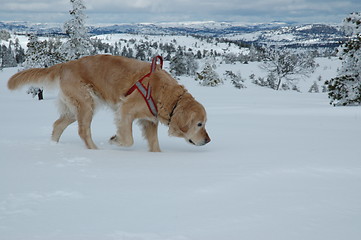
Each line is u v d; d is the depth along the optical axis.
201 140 5.23
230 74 60.75
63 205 2.45
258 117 14.55
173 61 72.44
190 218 2.21
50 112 20.70
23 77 6.01
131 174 3.41
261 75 80.44
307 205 2.48
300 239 1.90
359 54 24.09
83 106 5.75
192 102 5.25
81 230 2.00
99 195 2.69
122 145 5.53
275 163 3.96
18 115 17.89
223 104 26.84
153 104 5.34
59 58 37.97
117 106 5.64
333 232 2.00
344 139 6.36
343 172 3.49
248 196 2.69
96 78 5.67
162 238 1.89
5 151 4.73
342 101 24.59
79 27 38.28
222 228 2.04
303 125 10.67
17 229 2.01
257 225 2.10
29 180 3.12
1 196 2.64
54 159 4.15
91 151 4.86
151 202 2.53
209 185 2.98
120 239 1.87
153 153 4.93
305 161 4.06
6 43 147.62
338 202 2.55
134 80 5.43
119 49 153.62
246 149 5.36
